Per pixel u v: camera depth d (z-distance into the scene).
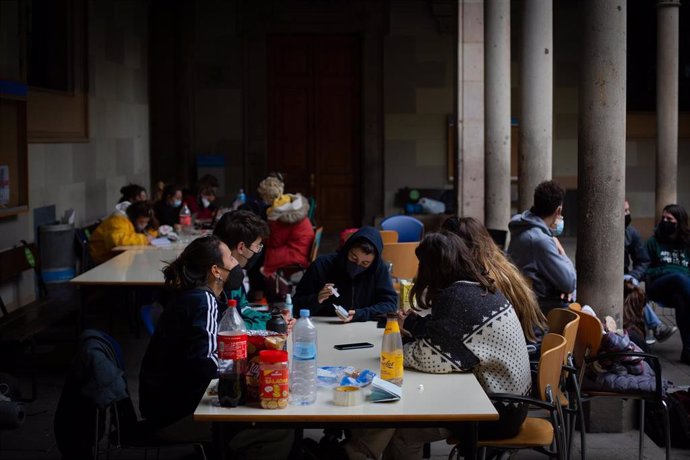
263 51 15.48
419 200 15.19
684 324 7.27
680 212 7.44
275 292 8.21
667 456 4.77
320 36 15.77
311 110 15.88
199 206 12.20
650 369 5.11
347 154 15.96
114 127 13.09
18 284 9.29
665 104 12.16
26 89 9.11
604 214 5.59
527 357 4.11
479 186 10.13
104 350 3.94
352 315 5.12
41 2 10.82
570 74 15.42
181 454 5.27
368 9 15.43
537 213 5.89
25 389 6.61
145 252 8.18
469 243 4.47
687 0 15.14
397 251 7.64
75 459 3.83
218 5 15.38
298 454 4.36
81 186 11.49
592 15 5.54
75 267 10.20
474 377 3.96
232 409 3.49
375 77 15.52
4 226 8.88
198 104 15.51
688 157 15.48
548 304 5.73
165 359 4.02
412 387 3.80
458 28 10.04
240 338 3.59
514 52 15.34
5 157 8.75
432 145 15.56
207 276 4.11
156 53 15.36
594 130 5.57
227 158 15.59
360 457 4.07
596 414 5.60
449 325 3.99
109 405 3.79
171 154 15.50
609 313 5.62
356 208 16.05
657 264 7.55
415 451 4.14
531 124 7.94
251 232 4.78
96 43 12.11
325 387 3.82
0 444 5.49
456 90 10.14
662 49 12.12
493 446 4.00
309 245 8.48
